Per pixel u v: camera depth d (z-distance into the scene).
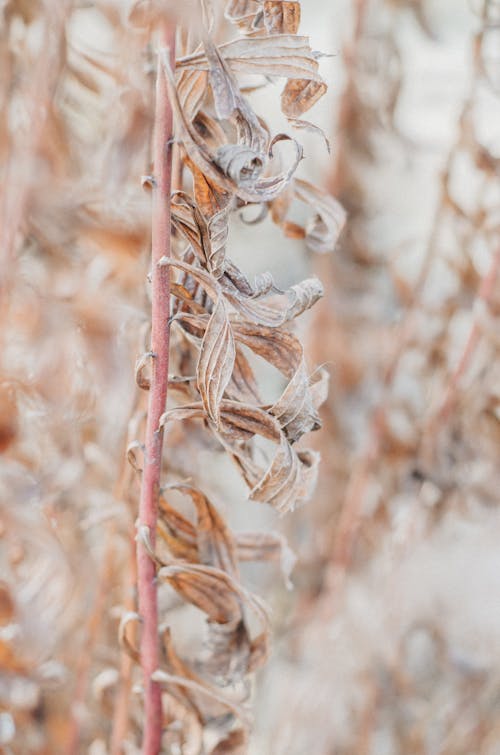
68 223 0.66
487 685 0.89
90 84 0.66
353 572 0.92
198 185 0.51
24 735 0.73
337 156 0.90
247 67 0.51
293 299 0.53
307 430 0.53
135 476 0.62
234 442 0.55
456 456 0.82
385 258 0.94
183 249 0.59
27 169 0.66
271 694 0.99
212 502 0.58
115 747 0.65
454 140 0.73
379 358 0.95
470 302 0.79
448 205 0.75
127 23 0.58
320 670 0.93
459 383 0.78
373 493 0.91
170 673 0.60
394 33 0.84
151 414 0.54
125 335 0.66
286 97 0.52
